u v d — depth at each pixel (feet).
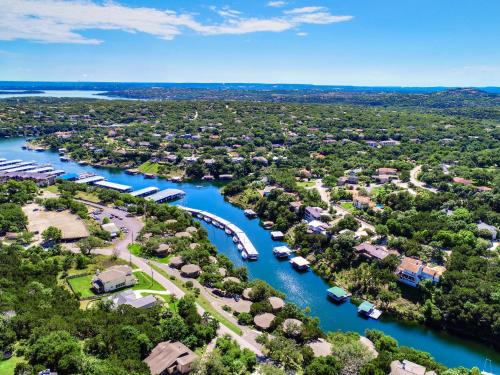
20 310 373.61
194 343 380.37
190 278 536.83
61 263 535.60
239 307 468.34
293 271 605.73
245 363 355.15
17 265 491.31
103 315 390.42
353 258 592.60
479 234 642.22
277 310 460.96
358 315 497.46
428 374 349.61
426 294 510.99
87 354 333.62
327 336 422.82
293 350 372.58
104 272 502.38
